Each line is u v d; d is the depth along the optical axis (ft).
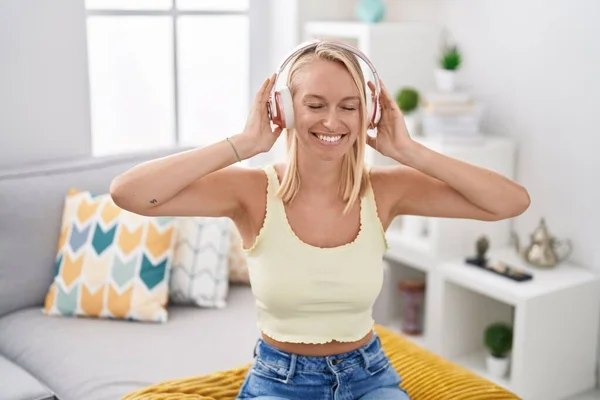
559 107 9.57
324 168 5.55
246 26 11.05
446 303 9.76
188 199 5.55
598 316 9.46
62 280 8.33
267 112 5.53
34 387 6.77
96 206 8.52
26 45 9.06
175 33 10.41
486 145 9.76
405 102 10.16
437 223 9.62
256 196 5.65
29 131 9.27
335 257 5.48
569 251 9.71
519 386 9.00
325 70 5.27
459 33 10.61
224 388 6.37
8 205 8.43
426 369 6.66
